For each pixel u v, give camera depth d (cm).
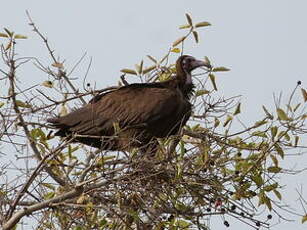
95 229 1266
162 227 1283
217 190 1300
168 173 1302
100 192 1290
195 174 1313
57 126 1571
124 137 1518
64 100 1490
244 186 1321
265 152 1339
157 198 1295
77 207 1248
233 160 1334
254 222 1279
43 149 1394
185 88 1767
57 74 1486
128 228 1271
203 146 1333
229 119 1423
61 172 1387
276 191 1332
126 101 1680
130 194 1279
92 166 1302
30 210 1264
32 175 1298
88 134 1617
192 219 1280
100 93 1672
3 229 1248
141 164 1297
